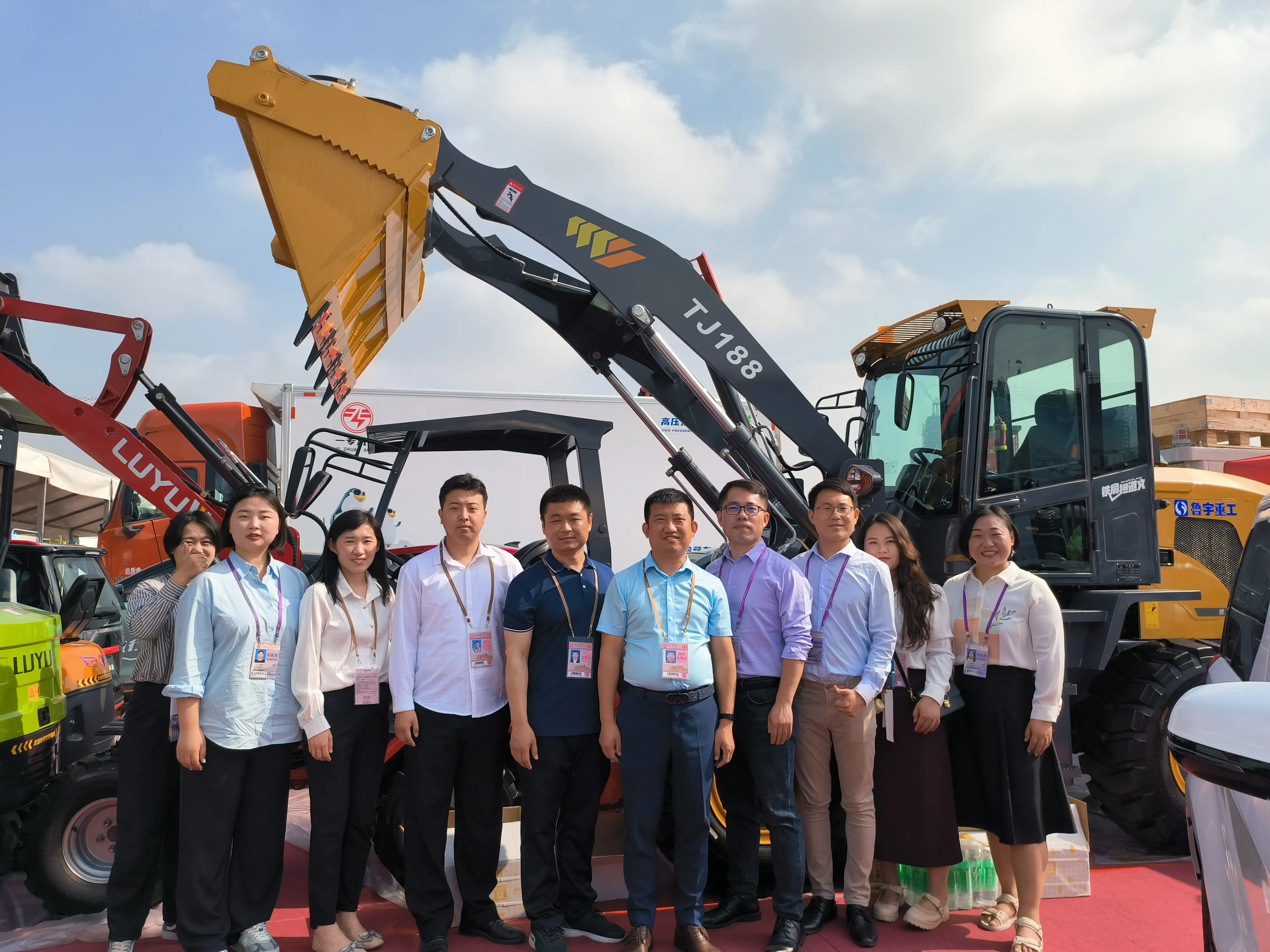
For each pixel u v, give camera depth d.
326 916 3.06
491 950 3.17
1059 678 3.18
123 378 4.22
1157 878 3.98
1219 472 6.47
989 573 3.39
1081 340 4.54
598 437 4.19
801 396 4.41
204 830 2.89
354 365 4.27
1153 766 4.18
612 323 4.87
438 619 3.16
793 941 3.08
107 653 5.07
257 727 2.95
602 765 3.30
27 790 3.57
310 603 3.05
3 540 3.87
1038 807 3.15
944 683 3.29
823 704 3.38
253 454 9.13
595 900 3.38
